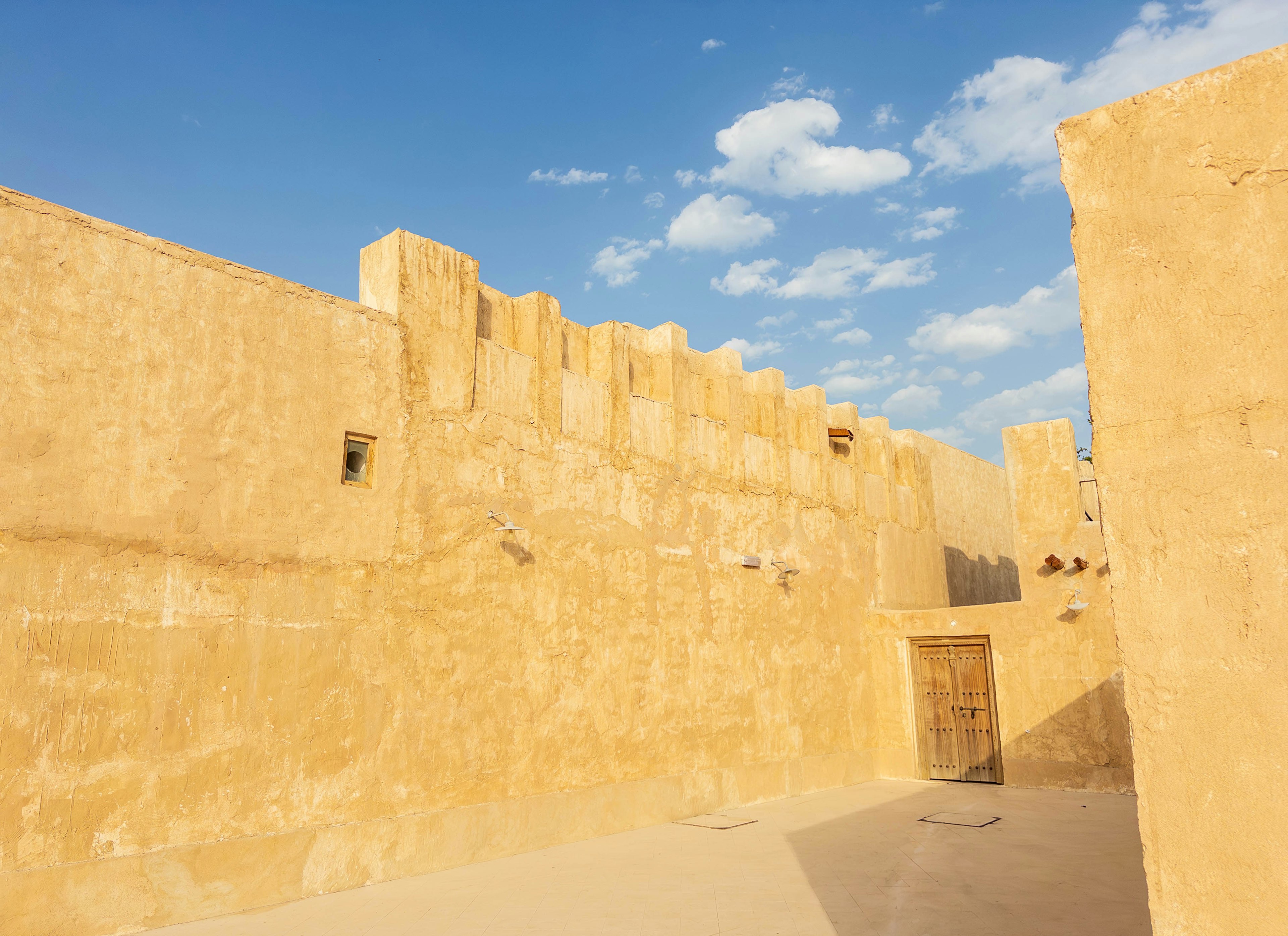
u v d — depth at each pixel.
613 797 10.62
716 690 12.52
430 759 8.74
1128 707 3.39
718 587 12.88
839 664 15.12
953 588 19.41
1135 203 3.69
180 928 6.62
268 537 7.75
